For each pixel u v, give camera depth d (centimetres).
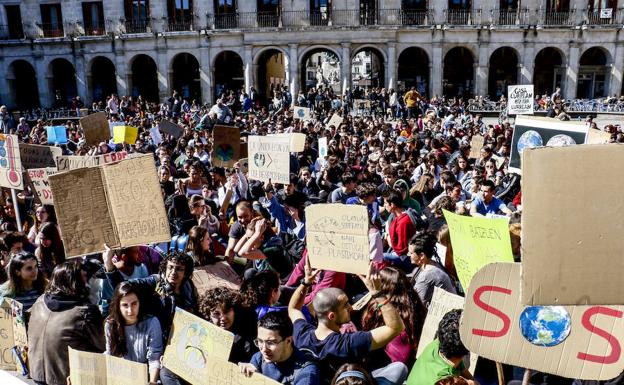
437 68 4191
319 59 8019
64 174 577
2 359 588
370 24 4181
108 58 4378
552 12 4184
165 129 1816
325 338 457
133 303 505
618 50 4194
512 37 4181
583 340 361
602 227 284
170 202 915
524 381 379
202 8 4244
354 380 385
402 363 495
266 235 782
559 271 287
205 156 1568
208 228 844
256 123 2506
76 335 505
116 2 4319
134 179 596
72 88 4750
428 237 611
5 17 4466
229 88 4694
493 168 1220
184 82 4688
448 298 521
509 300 372
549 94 4578
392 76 4150
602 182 282
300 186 1221
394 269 535
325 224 522
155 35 4269
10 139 882
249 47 4184
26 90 4800
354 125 2528
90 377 462
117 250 633
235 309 520
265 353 447
